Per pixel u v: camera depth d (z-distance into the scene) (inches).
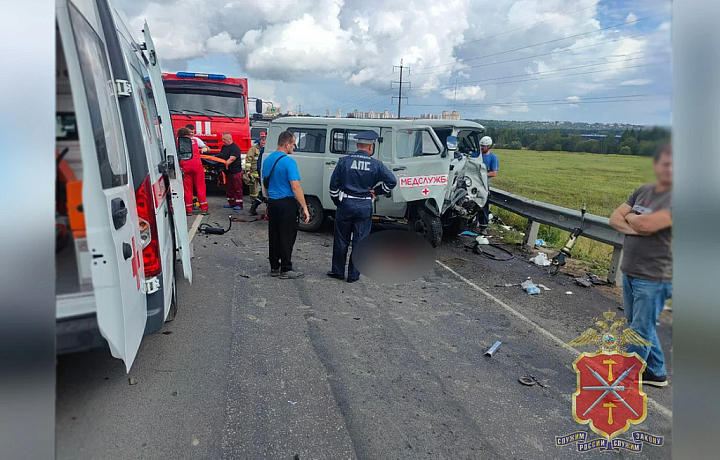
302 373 138.9
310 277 234.4
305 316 183.3
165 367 137.9
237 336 162.1
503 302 209.6
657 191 58.6
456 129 317.7
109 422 109.0
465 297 215.0
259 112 557.6
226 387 128.8
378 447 107.4
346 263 264.5
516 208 320.8
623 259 112.9
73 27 80.7
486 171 323.3
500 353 158.7
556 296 219.1
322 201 326.3
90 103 85.2
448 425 117.3
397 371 143.4
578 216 255.6
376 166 222.7
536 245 319.3
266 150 344.2
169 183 170.6
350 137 311.4
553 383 139.6
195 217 373.1
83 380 77.3
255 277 230.4
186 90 469.4
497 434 114.5
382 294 214.7
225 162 402.0
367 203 224.8
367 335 168.7
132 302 98.5
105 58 104.0
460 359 153.3
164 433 107.4
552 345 165.9
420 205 296.2
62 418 71.1
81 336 76.8
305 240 314.3
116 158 99.7
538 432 115.6
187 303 191.3
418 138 289.3
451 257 286.7
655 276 64.3
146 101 152.7
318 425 114.3
